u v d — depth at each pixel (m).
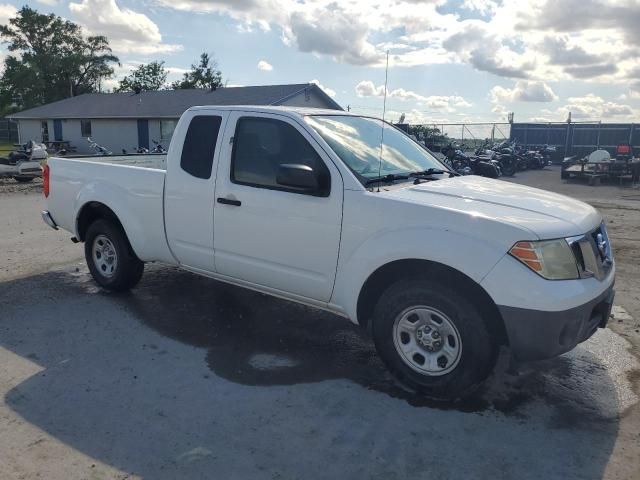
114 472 2.97
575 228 3.60
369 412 3.61
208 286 6.15
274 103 30.53
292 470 3.01
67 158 6.32
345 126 4.61
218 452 3.16
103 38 68.50
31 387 3.87
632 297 6.03
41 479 2.91
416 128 26.58
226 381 4.00
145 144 36.09
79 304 5.53
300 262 4.22
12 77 65.06
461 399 3.79
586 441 3.32
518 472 3.02
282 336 4.84
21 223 9.88
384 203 3.78
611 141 32.22
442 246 3.50
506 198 3.97
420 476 2.97
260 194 4.36
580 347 4.71
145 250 5.35
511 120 33.91
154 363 4.27
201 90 38.00
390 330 3.85
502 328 3.62
